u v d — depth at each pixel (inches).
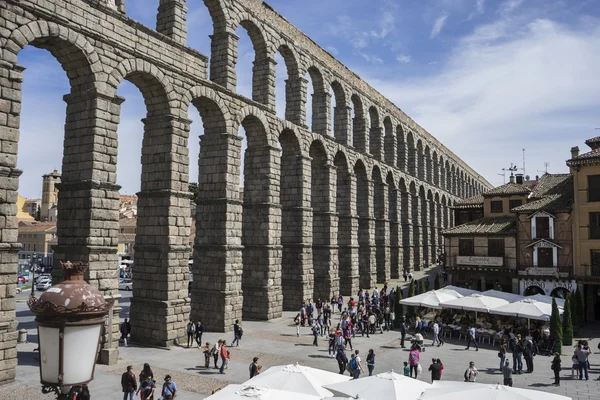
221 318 1449.3
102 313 291.4
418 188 3358.8
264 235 1706.4
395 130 2984.7
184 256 1296.8
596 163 1739.7
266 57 1712.6
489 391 660.7
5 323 845.2
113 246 1081.4
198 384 944.3
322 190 2123.5
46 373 276.5
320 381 723.4
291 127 1851.6
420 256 3314.5
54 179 6107.3
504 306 1467.8
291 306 1908.2
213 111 1486.2
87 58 1053.2
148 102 1298.0
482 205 2401.6
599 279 1718.8
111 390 867.4
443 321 1657.2
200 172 1524.4
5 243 855.1
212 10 1505.9
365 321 1558.8
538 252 1889.8
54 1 984.3
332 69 2199.8
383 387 688.4
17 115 899.4
